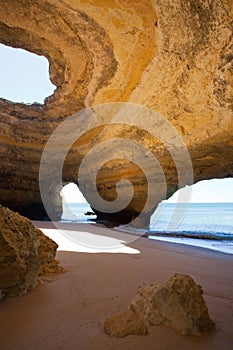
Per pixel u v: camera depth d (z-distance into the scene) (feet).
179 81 18.65
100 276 9.93
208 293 8.66
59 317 6.40
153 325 5.93
